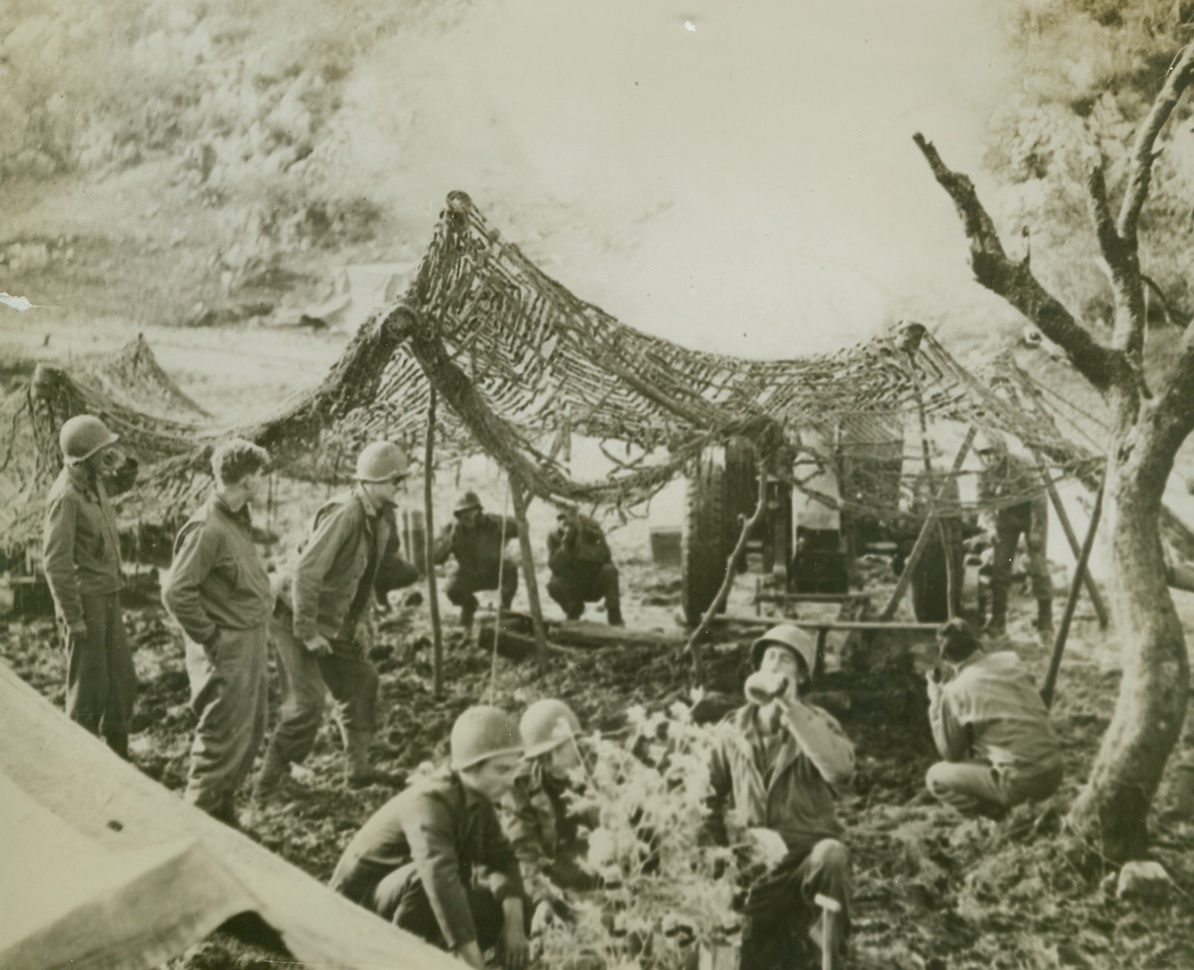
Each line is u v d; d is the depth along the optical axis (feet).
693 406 22.68
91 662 22.43
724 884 21.17
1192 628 21.99
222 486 21.25
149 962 16.62
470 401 22.38
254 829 21.68
